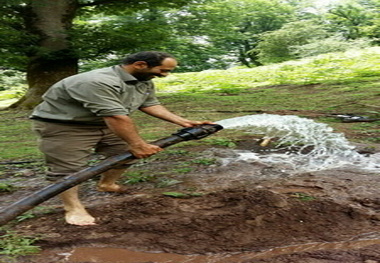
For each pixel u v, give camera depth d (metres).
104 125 3.93
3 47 15.67
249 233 3.54
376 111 10.40
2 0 14.25
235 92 17.67
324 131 6.87
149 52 3.75
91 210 4.11
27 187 5.19
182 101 15.30
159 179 5.24
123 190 4.73
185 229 3.63
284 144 6.72
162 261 3.16
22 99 16.61
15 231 3.71
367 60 22.36
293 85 17.95
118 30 17.34
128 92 3.76
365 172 5.21
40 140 3.83
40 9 15.64
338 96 13.66
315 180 4.89
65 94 3.70
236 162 5.94
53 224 3.83
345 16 39.34
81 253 3.30
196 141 7.45
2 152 7.54
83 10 18.41
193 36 24.16
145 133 8.78
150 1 17.48
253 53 41.91
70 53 16.06
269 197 4.16
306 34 34.47
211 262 3.12
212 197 4.37
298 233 3.52
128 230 3.65
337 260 3.03
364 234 3.46
